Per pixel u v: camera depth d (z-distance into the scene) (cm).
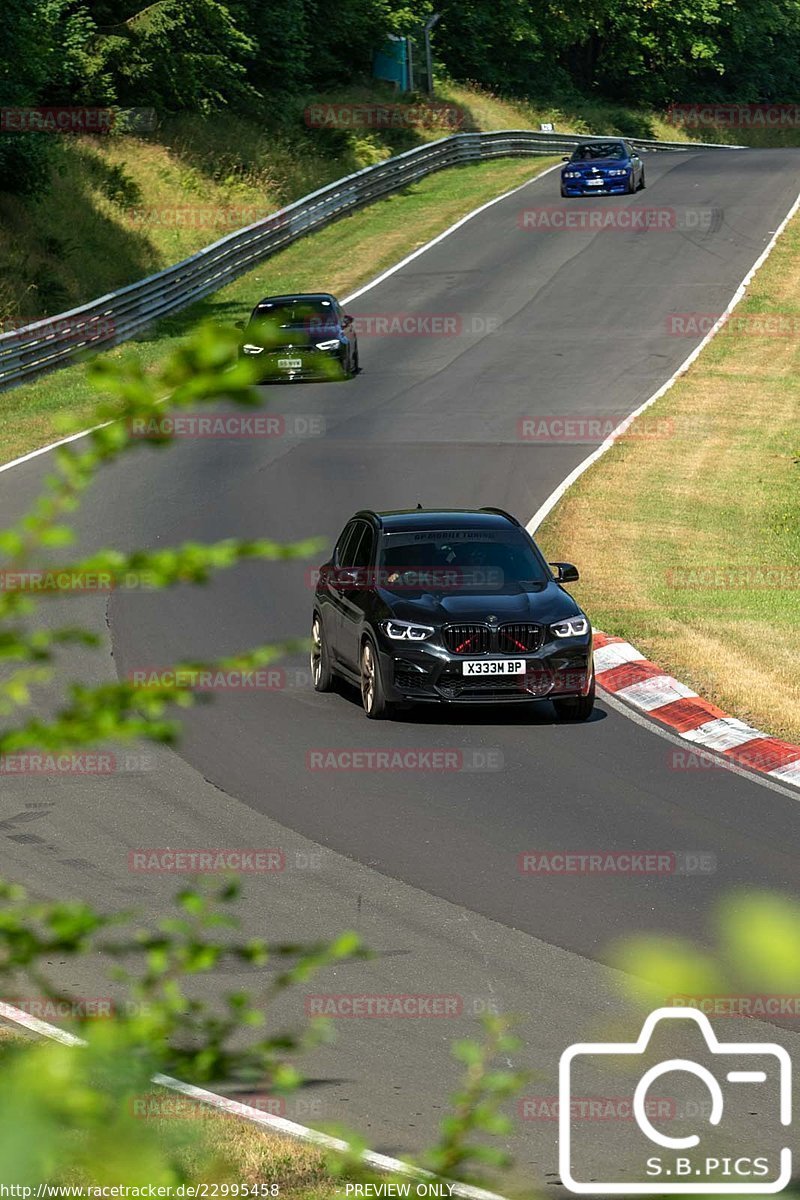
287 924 3619
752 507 9250
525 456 10394
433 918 3666
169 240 18850
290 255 18438
